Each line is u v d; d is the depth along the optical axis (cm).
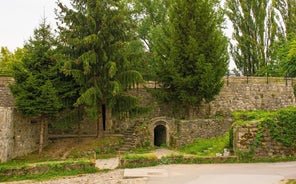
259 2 3944
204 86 2742
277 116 1844
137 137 2627
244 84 3412
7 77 2798
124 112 2738
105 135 2758
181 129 2628
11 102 2708
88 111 2395
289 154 1811
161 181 1331
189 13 2902
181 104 3075
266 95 3425
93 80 2514
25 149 2378
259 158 1798
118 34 2572
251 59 4012
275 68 3794
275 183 1237
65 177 1587
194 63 2791
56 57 2380
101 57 2519
